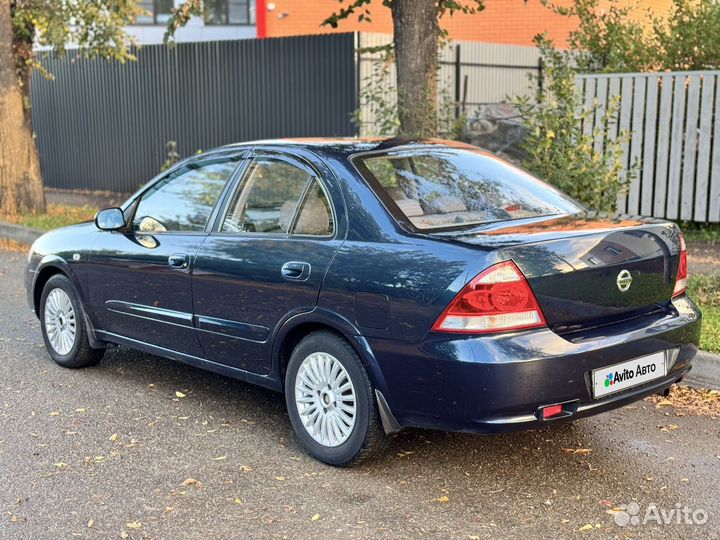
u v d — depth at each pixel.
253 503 3.90
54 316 6.15
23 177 13.80
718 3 11.87
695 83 10.78
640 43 12.46
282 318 4.43
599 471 4.24
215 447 4.61
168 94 17.28
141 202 5.57
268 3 22.91
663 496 3.95
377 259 4.01
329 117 14.98
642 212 11.45
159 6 24.61
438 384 3.77
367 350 4.02
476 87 17.31
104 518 3.76
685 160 10.99
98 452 4.54
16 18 13.52
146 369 6.12
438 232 4.02
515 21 22.09
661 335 4.07
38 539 3.58
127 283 5.46
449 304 3.71
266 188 4.77
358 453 4.17
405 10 9.08
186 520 3.74
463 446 4.58
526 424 3.70
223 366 4.93
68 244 5.99
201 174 5.23
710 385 5.41
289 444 4.65
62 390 5.62
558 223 4.22
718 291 7.37
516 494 3.98
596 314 3.90
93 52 14.89
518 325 3.68
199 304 4.94
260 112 15.95
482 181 4.65
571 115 8.09
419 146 4.82
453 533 3.59
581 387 3.76
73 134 19.12
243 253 4.66
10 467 4.34
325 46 14.80
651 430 4.80
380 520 3.72
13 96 13.61
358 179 4.32
